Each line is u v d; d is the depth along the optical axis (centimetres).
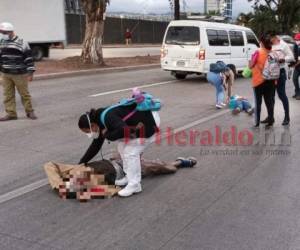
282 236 425
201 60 1584
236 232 433
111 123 493
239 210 484
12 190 537
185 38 1609
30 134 812
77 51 3269
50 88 1414
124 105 512
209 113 1021
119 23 4894
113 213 474
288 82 1609
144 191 536
